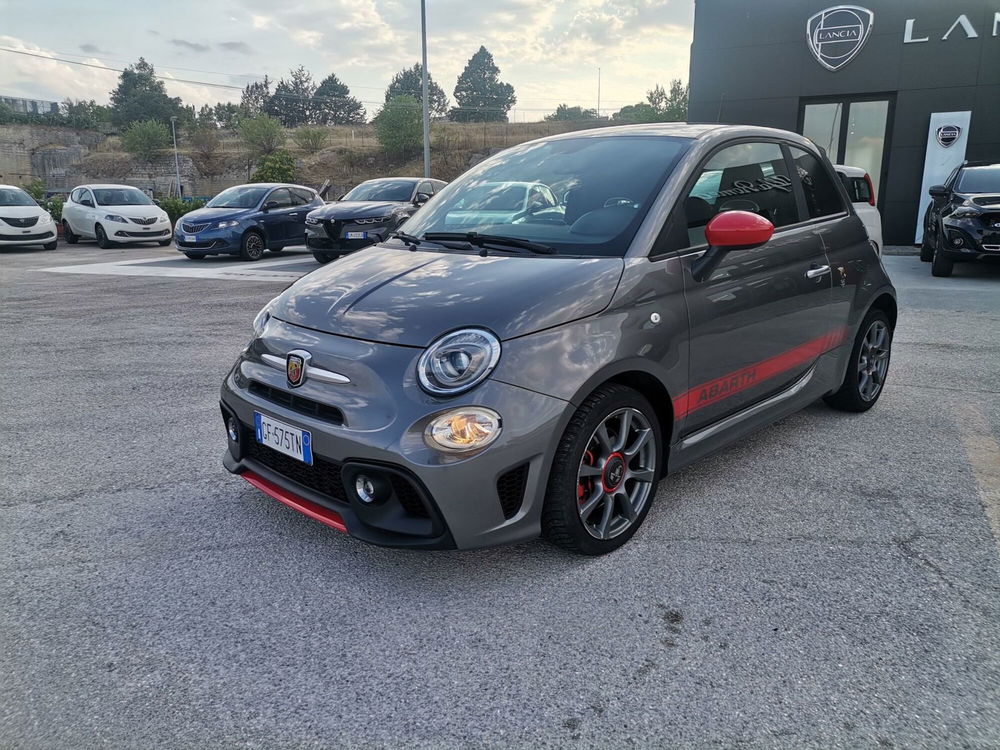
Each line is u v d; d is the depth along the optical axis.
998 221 9.20
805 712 1.92
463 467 2.26
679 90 62.50
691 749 1.80
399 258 3.03
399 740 1.84
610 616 2.35
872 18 13.99
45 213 16.86
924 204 14.30
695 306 2.86
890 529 2.92
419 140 60.94
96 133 77.12
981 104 13.55
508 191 3.35
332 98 130.25
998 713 1.91
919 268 11.16
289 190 14.80
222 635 2.27
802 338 3.55
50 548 2.82
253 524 3.01
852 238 3.97
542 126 69.50
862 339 4.14
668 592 2.48
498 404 2.29
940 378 5.07
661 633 2.26
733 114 15.56
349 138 74.50
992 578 2.56
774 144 3.62
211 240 13.34
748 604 2.41
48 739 1.84
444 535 2.32
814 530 2.92
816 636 2.24
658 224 2.83
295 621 2.34
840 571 2.61
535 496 2.42
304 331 2.64
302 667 2.12
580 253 2.79
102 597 2.48
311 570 2.65
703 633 2.26
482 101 141.75
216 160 69.50
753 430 3.41
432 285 2.65
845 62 14.38
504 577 2.59
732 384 3.14
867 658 2.13
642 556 2.72
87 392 4.99
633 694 2.00
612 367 2.52
